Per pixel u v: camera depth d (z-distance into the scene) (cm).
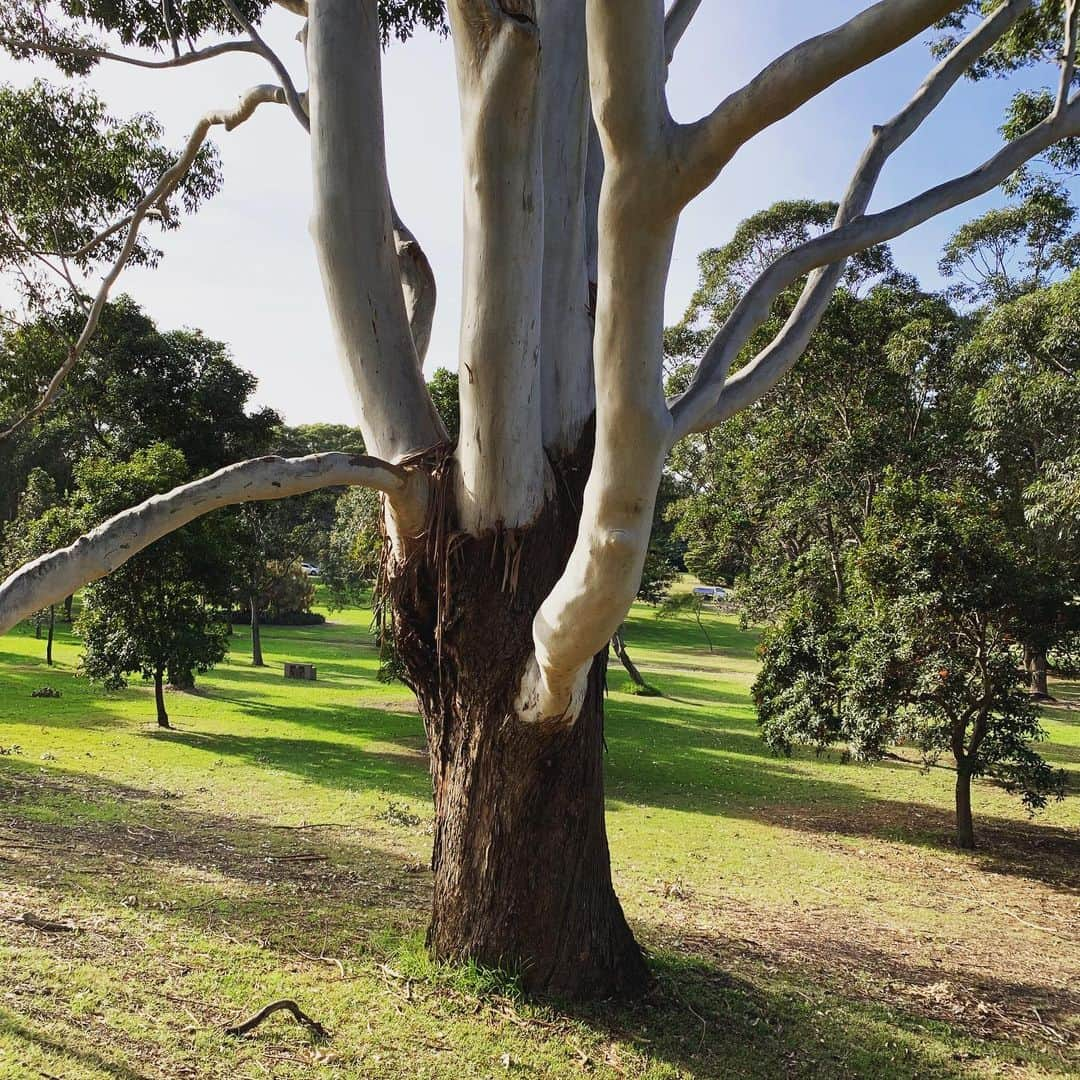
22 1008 407
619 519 289
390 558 485
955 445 1812
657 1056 419
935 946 672
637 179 235
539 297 429
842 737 1103
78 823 801
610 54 221
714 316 2464
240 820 892
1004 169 457
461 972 464
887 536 1038
